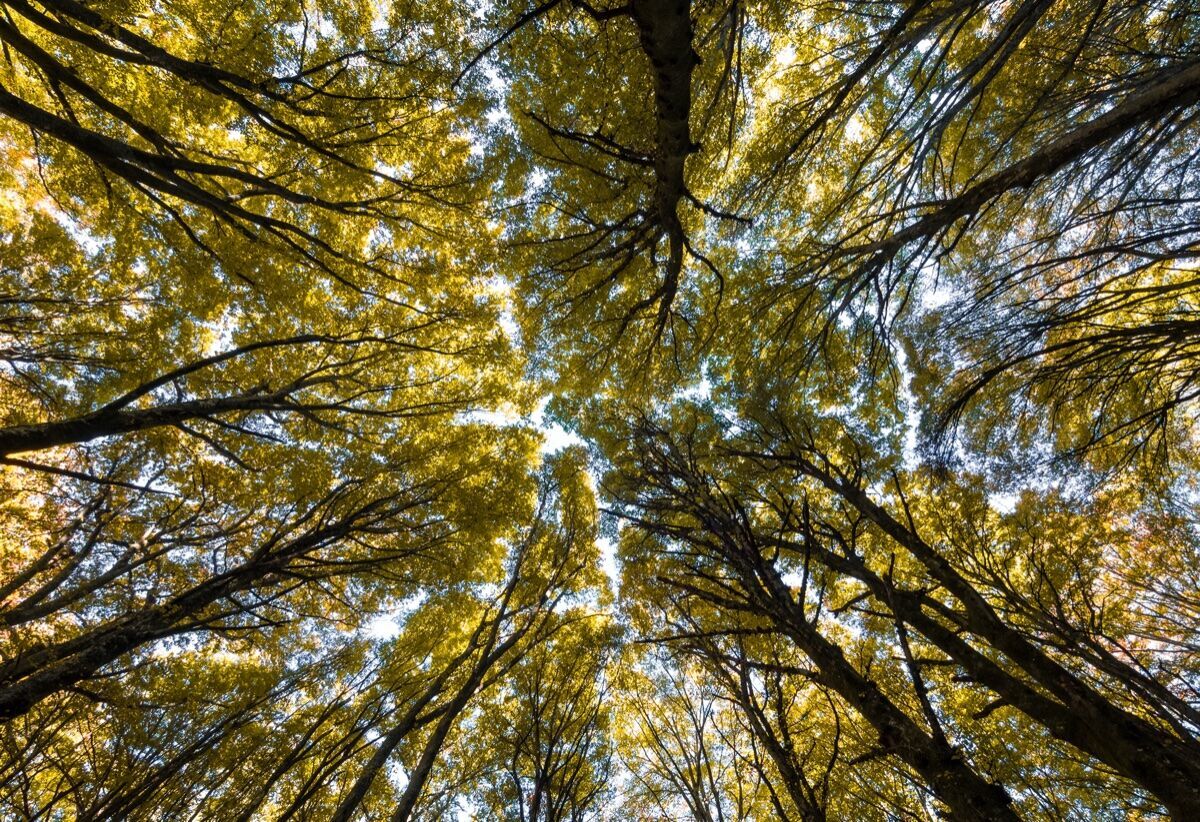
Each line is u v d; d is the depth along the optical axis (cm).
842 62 597
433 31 679
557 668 787
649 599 762
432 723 784
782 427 764
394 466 799
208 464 765
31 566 608
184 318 811
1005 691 398
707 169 725
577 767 561
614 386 926
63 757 447
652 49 307
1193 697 461
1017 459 676
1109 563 626
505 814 712
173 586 708
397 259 819
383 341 721
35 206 788
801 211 752
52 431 431
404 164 796
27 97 644
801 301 645
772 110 696
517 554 935
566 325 815
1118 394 636
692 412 861
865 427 841
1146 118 379
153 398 768
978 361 637
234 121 679
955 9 409
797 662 671
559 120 714
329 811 637
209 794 418
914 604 476
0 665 409
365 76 681
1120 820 618
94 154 422
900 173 604
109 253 783
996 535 677
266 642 753
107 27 406
